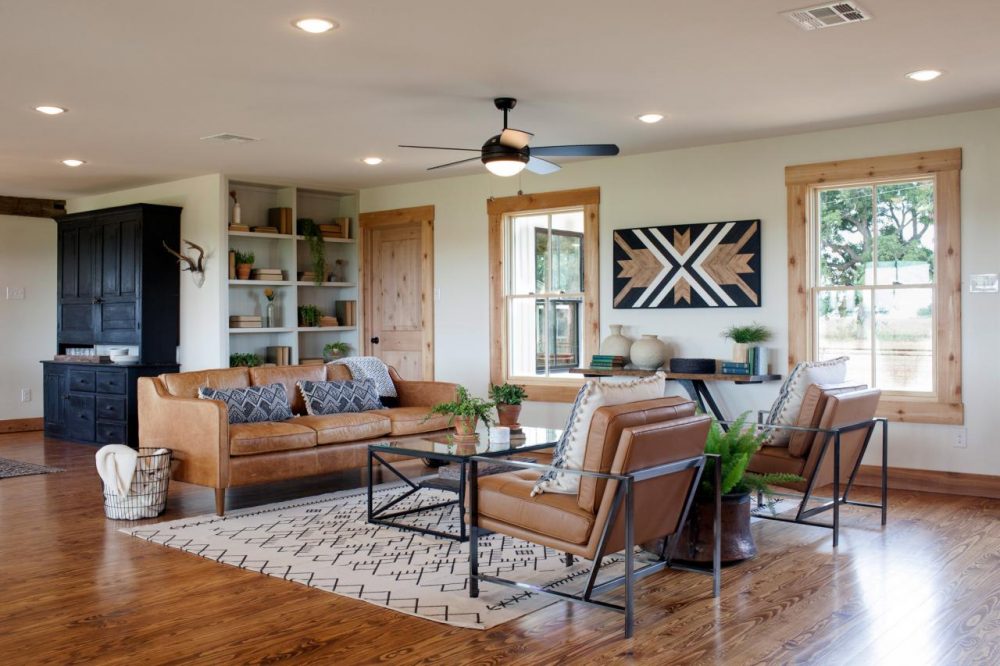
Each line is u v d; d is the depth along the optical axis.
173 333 8.07
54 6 3.59
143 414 5.48
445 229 8.15
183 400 5.18
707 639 3.09
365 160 7.12
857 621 3.27
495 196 7.79
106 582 3.77
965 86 4.95
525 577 3.84
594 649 3.00
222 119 5.63
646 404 3.33
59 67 4.45
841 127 5.99
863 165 5.94
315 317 8.65
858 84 4.88
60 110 5.37
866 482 6.00
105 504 5.01
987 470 5.59
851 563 4.05
